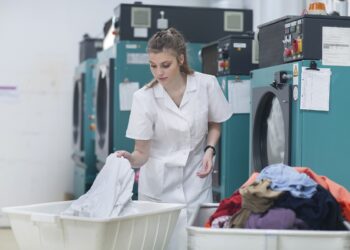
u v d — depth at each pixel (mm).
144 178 3539
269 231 2107
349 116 3602
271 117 4039
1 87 7656
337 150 3602
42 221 2387
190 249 2172
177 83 3414
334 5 4461
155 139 3500
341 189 2570
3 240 6832
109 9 7859
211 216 2609
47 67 7762
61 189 7887
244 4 6852
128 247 2449
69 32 7805
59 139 7844
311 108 3559
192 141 3484
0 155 7684
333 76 3584
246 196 2322
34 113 7758
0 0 7625
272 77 3828
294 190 2330
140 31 5609
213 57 5203
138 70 5609
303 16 3551
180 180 3492
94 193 2693
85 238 2342
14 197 7730
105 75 5844
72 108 7832
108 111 5715
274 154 4008
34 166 7781
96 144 6391
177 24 5684
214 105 3523
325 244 2102
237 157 4750
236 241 2123
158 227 2596
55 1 7754
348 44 3600
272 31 4031
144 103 3346
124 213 2646
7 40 7656
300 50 3580
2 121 7664
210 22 5762
